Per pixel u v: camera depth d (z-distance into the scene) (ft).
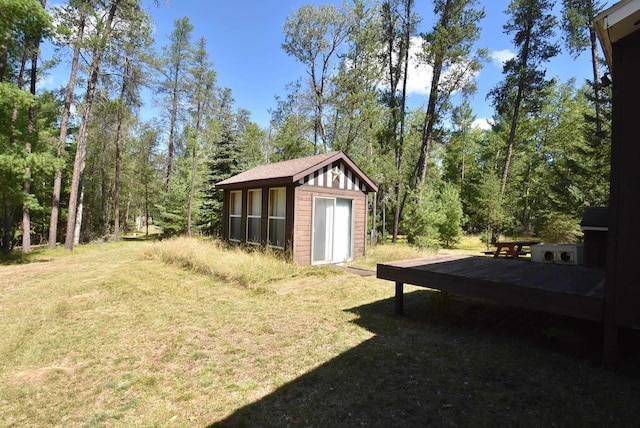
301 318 17.16
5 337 14.84
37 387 10.63
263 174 38.99
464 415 8.64
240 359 12.43
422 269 16.15
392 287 24.11
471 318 16.57
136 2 47.24
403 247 42.34
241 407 9.30
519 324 15.52
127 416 9.03
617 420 8.32
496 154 95.35
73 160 63.52
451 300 19.26
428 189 57.77
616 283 10.52
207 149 71.20
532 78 60.29
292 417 8.73
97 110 59.77
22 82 49.83
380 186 61.82
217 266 27.76
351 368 11.44
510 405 9.07
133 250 49.11
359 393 9.82
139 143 90.33
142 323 16.62
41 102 47.39
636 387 9.85
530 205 81.66
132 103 62.28
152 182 93.04
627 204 10.44
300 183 32.96
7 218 45.91
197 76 70.85
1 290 23.73
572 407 8.92
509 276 14.34
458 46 52.01
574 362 11.62
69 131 64.18
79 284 25.32
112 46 49.24
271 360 12.26
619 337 12.24
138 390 10.38
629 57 10.71
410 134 69.26
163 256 35.40
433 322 16.33
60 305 19.38
